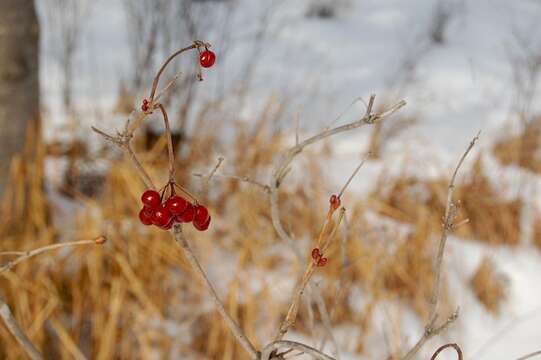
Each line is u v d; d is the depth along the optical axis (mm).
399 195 2021
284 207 1729
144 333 1344
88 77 2658
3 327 1277
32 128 1483
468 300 1783
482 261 1842
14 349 1275
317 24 3607
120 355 1349
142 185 1527
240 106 2244
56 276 1397
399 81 3064
